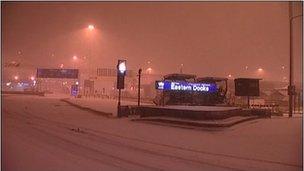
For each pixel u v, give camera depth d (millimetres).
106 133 19938
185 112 25641
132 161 12773
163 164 12422
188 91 39875
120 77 30859
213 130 22031
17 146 14531
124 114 30672
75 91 70562
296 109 41875
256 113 30625
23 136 17359
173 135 19812
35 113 31922
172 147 15930
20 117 27359
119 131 20984
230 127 23047
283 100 53156
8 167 11156
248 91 34906
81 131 20375
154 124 25203
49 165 11672
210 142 17531
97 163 12250
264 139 18547
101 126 23328
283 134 20406
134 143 16750
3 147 13984
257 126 24016
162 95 41531
